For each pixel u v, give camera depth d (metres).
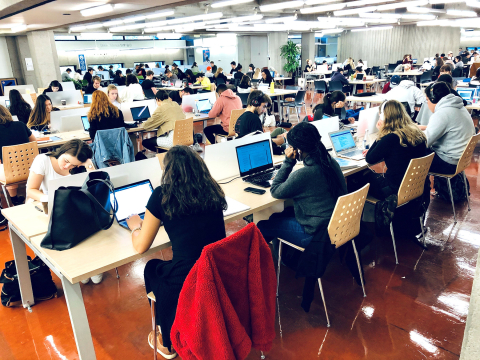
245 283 1.54
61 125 4.98
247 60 20.34
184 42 21.02
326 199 2.20
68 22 9.72
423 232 3.17
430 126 3.52
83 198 1.83
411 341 2.08
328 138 3.74
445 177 3.54
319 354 2.00
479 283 1.12
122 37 18.36
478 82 7.03
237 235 1.45
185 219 1.63
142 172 2.27
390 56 19.42
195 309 1.38
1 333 2.22
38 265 2.54
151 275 1.78
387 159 2.91
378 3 9.91
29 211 2.30
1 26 9.93
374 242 3.24
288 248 2.79
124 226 2.05
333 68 15.47
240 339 1.46
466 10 12.18
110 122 4.30
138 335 2.19
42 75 12.09
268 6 8.99
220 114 5.65
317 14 14.74
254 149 2.96
